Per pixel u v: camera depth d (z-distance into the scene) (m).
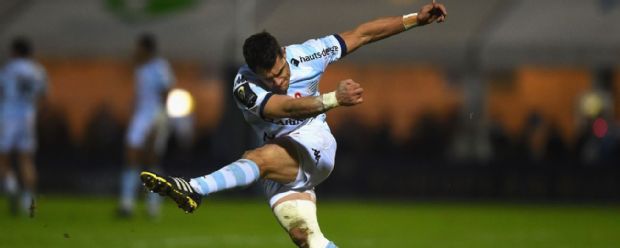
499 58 66.69
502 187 69.81
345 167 71.31
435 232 47.53
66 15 72.00
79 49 70.88
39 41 71.12
